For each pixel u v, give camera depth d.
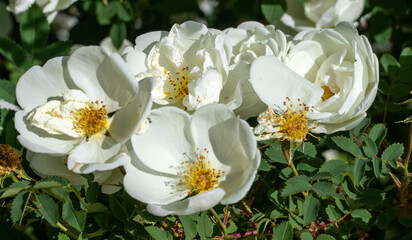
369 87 0.40
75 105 0.38
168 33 0.41
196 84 0.38
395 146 0.40
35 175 0.41
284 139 0.38
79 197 0.38
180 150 0.38
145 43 0.41
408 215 0.40
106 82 0.39
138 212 0.37
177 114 0.37
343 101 0.39
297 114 0.39
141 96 0.37
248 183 0.35
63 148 0.38
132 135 0.36
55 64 0.39
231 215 0.39
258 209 0.40
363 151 0.39
